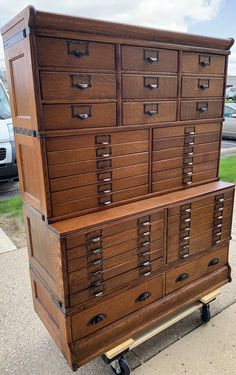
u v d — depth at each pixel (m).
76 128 1.34
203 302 1.93
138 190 1.65
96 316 1.50
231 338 1.85
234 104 9.77
